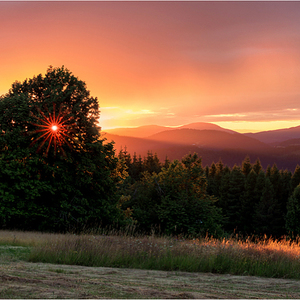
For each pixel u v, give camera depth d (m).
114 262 7.78
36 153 19.42
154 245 9.02
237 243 10.66
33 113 20.53
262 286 6.00
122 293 4.39
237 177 65.00
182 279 6.27
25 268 6.20
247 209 57.62
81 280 5.18
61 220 20.38
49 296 3.92
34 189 18.91
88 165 21.52
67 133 21.41
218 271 7.61
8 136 18.70
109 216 22.33
